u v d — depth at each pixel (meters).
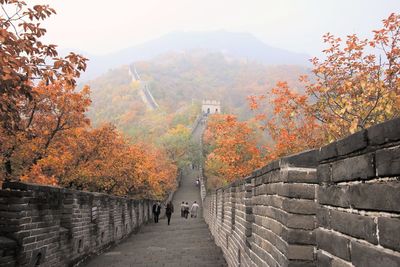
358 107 8.70
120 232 15.34
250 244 5.50
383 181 1.71
